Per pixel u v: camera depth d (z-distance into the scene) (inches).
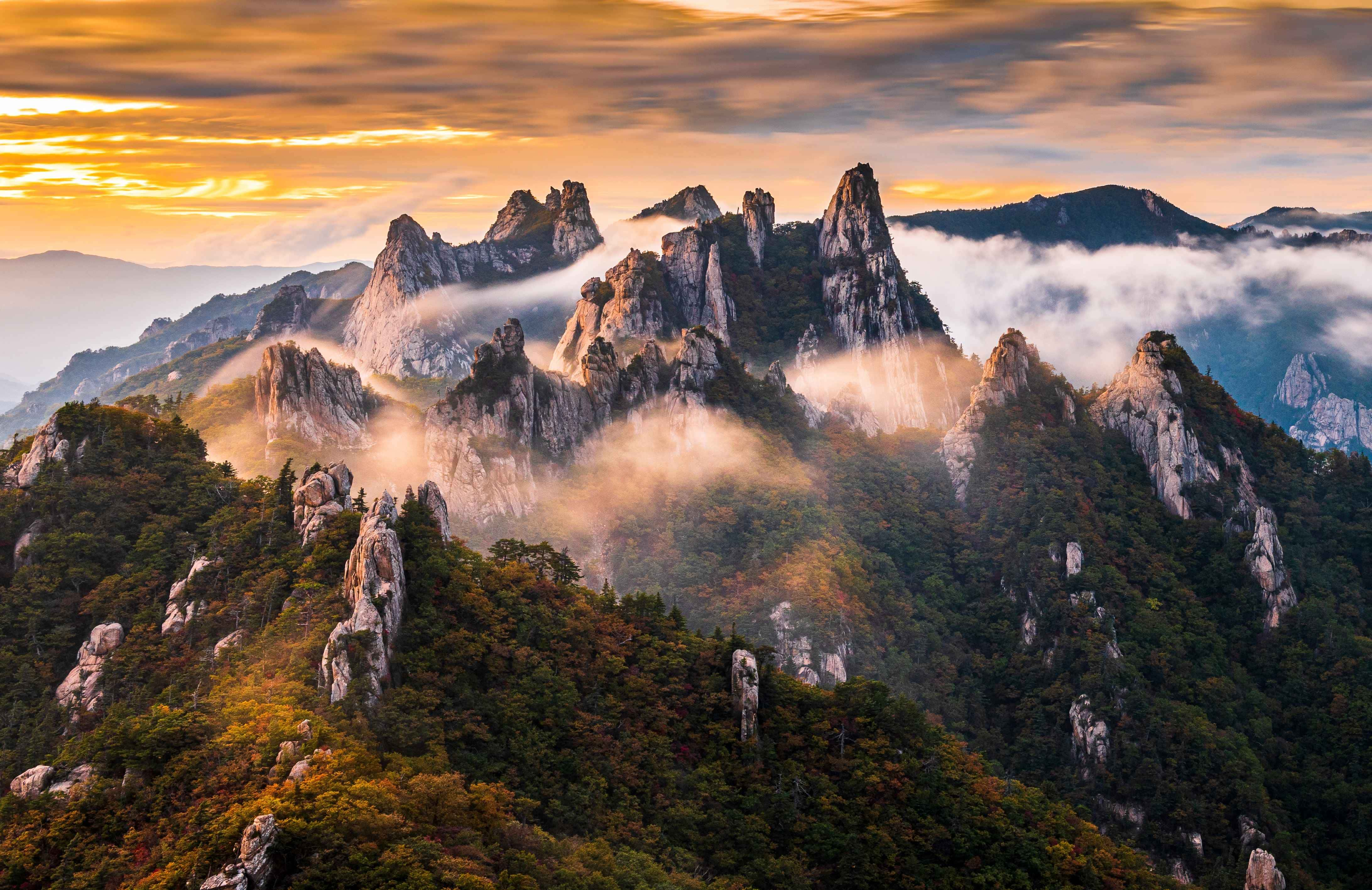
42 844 4377.5
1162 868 7455.7
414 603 5693.9
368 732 4761.3
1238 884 7101.4
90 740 4911.4
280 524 6348.4
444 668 5462.6
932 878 5629.9
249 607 5674.2
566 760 5393.7
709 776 5738.2
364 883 3838.6
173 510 6963.6
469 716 5270.7
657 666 6299.2
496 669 5649.6
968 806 5984.3
